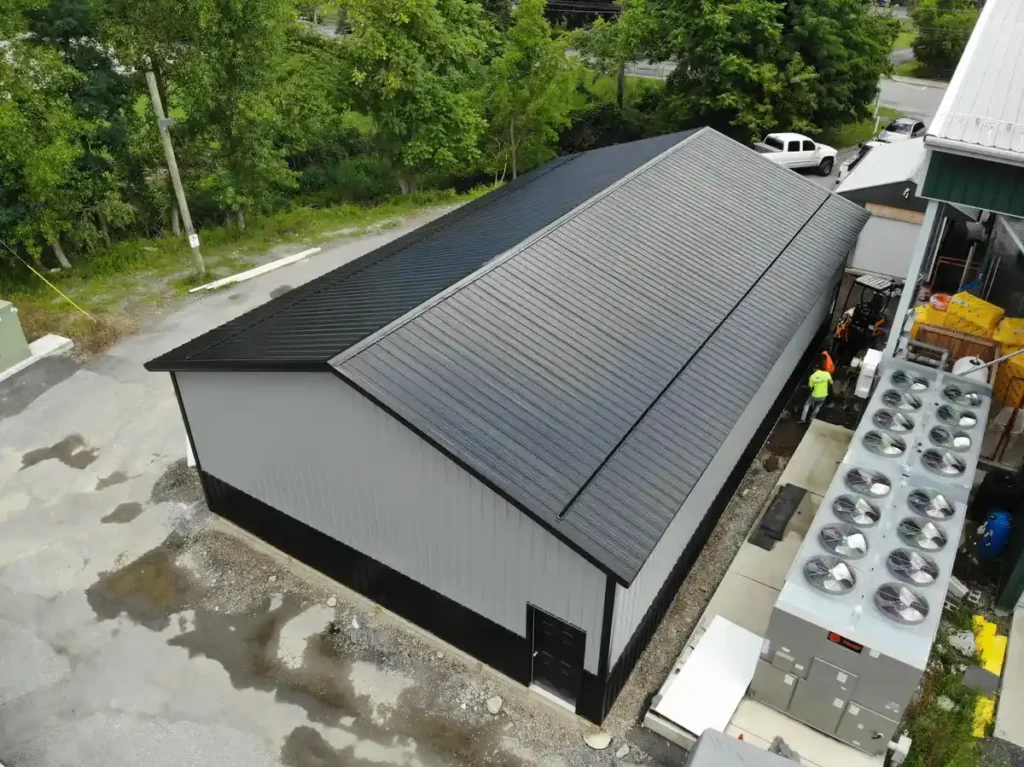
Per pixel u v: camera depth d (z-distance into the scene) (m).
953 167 10.97
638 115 35.38
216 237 23.62
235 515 12.36
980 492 12.18
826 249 14.92
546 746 9.36
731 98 30.48
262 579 11.66
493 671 10.27
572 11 44.22
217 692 10.00
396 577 10.48
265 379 9.88
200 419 11.42
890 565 8.85
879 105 35.91
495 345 9.97
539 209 14.55
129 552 12.10
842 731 8.94
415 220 25.44
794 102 31.03
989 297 15.22
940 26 41.34
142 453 14.13
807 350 15.85
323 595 11.41
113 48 20.44
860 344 16.61
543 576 8.70
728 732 9.12
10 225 18.92
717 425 10.02
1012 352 12.72
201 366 10.34
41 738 9.45
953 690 9.80
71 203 19.91
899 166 19.06
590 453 8.88
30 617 11.02
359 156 32.00
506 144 31.70
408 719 9.67
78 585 11.52
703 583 11.59
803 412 14.86
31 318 17.70
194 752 9.29
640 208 14.20
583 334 10.70
